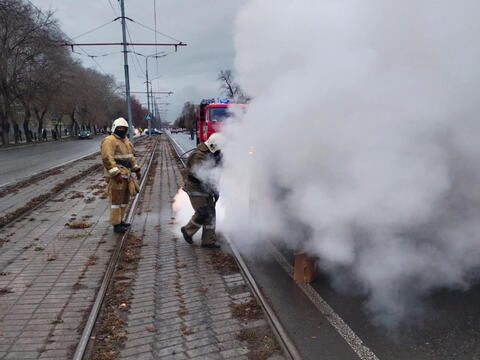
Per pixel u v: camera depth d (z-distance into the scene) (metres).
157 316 3.35
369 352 2.80
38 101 40.22
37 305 3.58
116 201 5.79
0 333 3.11
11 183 11.66
